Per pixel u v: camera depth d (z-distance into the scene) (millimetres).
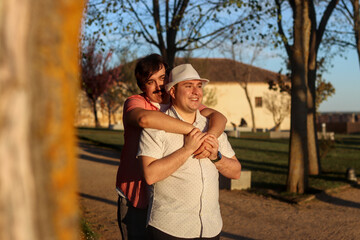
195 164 2609
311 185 10734
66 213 859
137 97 3352
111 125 34344
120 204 3316
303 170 9930
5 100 787
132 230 3256
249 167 14352
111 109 45312
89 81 35656
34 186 819
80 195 8898
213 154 2607
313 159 13047
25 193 810
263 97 49375
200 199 2598
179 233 2557
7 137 791
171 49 12188
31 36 808
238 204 8680
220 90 48719
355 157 17797
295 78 9891
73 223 875
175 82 2682
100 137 24234
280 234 6609
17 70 793
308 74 13094
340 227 7102
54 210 841
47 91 825
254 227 6980
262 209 8297
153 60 3262
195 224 2570
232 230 6758
